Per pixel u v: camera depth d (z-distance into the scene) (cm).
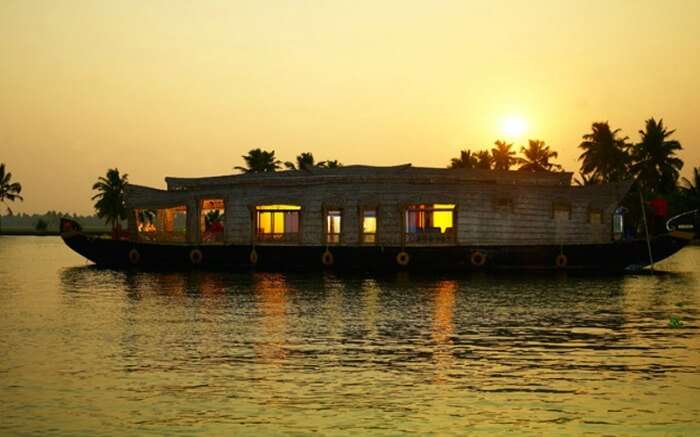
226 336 2606
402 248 5725
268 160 12462
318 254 5809
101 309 3381
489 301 3706
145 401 1745
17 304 3588
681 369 2073
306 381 1930
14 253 9969
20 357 2220
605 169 10969
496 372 2033
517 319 3061
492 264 5722
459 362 2162
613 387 1873
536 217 5812
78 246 6266
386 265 5750
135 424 1586
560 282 4856
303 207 5869
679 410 1683
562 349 2369
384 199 5800
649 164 10912
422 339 2556
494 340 2536
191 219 6150
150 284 4725
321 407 1700
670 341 2519
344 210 5825
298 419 1617
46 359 2189
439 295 4006
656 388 1862
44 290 4341
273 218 6009
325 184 5881
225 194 6059
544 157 13025
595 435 1526
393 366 2105
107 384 1894
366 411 1670
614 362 2166
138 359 2195
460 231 5741
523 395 1798
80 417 1630
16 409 1684
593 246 5731
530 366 2108
